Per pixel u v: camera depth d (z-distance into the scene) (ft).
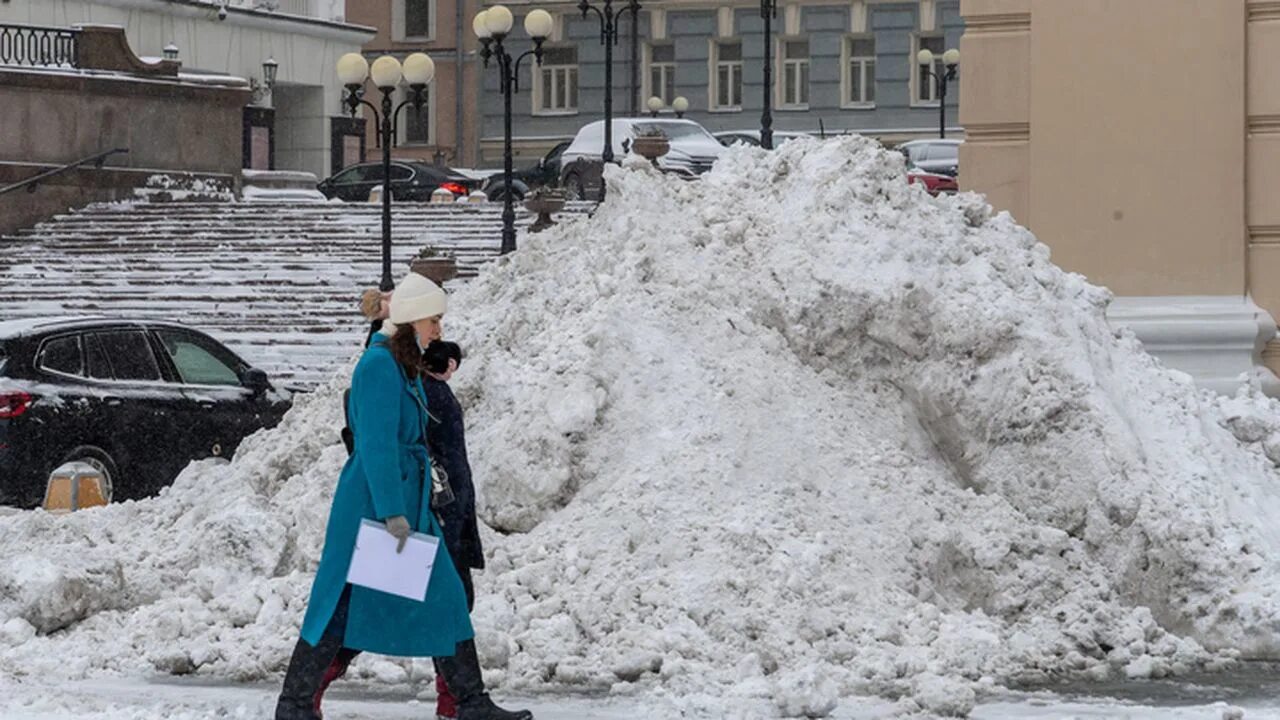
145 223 304.30
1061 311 106.52
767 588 88.17
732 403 98.68
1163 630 91.50
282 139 473.26
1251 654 91.91
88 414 148.87
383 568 71.05
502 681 83.25
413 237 285.43
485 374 103.04
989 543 96.02
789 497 94.12
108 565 97.40
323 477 100.42
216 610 94.58
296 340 241.76
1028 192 146.20
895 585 91.76
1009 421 101.09
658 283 104.99
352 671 87.25
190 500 110.22
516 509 96.58
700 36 579.48
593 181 377.71
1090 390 101.30
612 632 87.04
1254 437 109.70
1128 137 142.92
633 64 550.36
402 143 597.93
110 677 88.02
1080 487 98.78
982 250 108.47
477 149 595.88
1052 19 144.66
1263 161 140.97
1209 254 141.38
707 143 375.45
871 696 80.69
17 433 145.07
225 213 307.37
